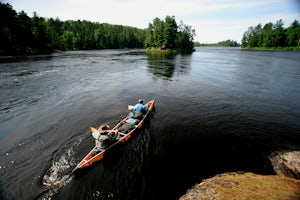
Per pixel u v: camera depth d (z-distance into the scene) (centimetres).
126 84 1944
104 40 11962
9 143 821
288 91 1658
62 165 667
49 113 1162
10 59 3884
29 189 559
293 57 4962
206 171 641
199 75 2472
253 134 893
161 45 8125
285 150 753
